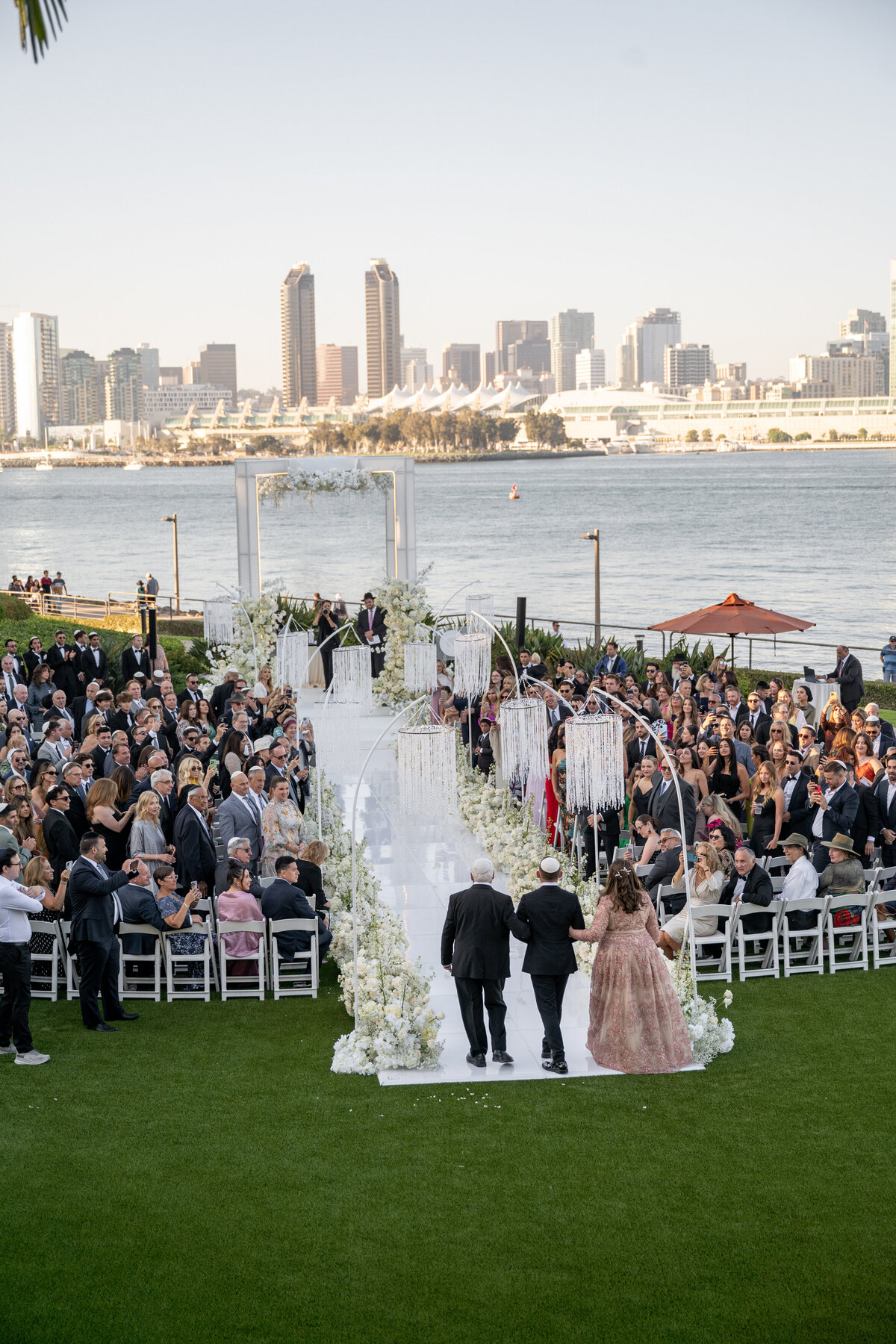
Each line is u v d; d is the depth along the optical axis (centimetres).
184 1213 655
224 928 950
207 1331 561
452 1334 559
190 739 1251
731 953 1028
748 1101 773
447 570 7281
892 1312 569
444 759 932
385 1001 866
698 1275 598
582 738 978
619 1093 789
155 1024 914
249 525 2125
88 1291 591
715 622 1833
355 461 2148
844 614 4991
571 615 5231
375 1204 661
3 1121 756
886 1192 666
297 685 1769
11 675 1703
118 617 3353
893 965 1016
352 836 901
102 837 894
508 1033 895
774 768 1191
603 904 836
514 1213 652
